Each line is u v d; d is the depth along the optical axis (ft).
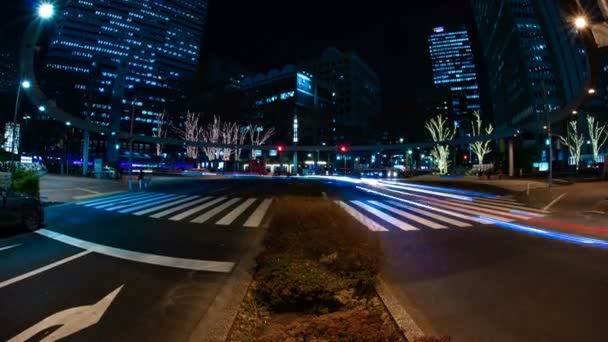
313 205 20.66
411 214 45.27
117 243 26.02
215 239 27.81
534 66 251.19
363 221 39.22
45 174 110.63
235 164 245.04
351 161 371.35
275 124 323.78
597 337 12.07
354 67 450.71
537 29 258.57
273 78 349.20
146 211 43.83
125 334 11.98
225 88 362.53
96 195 63.77
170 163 290.35
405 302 15.28
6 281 17.39
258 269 16.55
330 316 11.56
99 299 15.10
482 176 141.49
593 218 42.65
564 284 17.83
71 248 24.39
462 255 24.02
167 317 13.32
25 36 52.80
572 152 193.57
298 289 12.97
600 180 96.68
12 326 12.53
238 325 12.44
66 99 224.33
